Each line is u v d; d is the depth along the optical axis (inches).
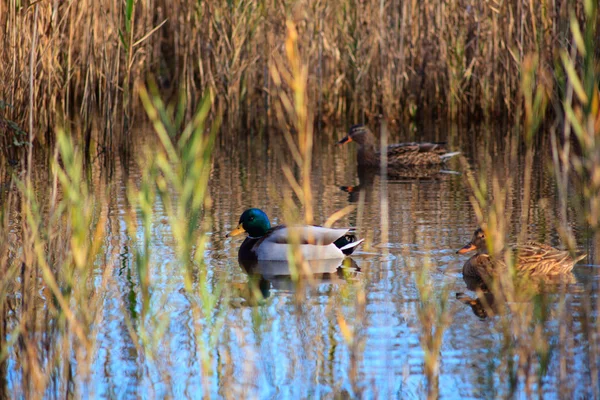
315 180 750.5
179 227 313.9
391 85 1032.8
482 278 448.5
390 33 1029.2
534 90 785.6
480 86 1064.8
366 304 414.9
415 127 1037.2
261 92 1040.8
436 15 1056.8
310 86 1005.2
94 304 390.0
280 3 964.0
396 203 641.0
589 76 286.4
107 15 884.0
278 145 929.5
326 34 1035.9
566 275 454.3
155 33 1067.9
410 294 428.8
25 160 789.9
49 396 324.5
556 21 720.3
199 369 345.7
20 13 780.6
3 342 370.0
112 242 519.8
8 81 786.8
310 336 374.6
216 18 959.0
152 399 320.8
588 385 322.0
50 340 358.9
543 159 811.4
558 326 378.3
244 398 320.2
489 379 328.2
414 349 360.2
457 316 396.8
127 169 774.5
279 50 960.9
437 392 318.0
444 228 558.9
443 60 1056.8
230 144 936.9
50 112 847.7
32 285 382.0
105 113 859.4
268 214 601.6
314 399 319.3
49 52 818.2
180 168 307.6
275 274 478.3
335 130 1027.9
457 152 823.1
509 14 962.7
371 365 346.3
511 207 610.2
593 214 304.5
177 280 452.1
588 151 295.3
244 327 387.9
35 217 392.2
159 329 348.5
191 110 986.1
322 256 500.7
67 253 389.4
